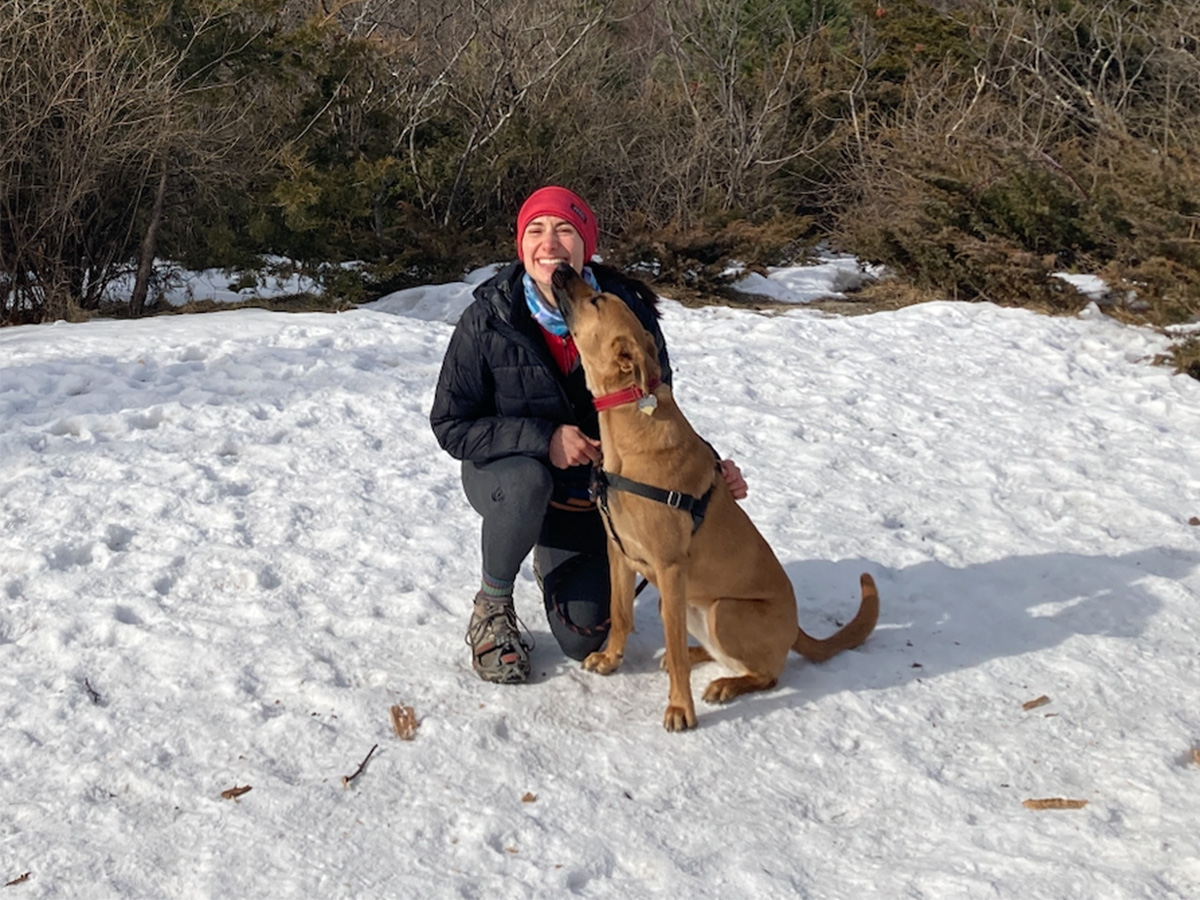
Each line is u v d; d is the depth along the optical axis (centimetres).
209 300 1061
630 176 1452
